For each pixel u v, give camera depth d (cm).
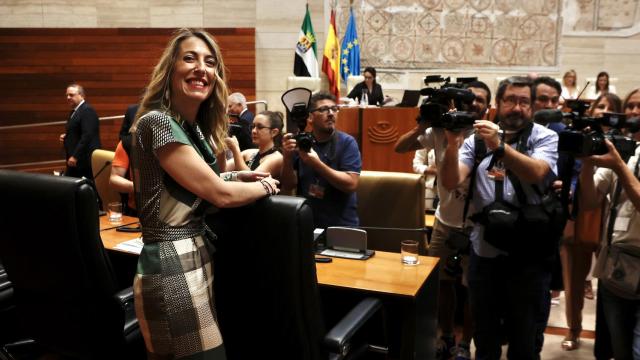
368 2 838
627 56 855
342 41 837
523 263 233
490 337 248
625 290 231
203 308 153
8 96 847
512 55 856
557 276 277
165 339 152
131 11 834
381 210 334
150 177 154
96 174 382
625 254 233
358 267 243
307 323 163
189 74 160
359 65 829
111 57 835
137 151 155
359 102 677
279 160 311
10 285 225
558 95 326
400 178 332
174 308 149
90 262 181
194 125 165
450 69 853
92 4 834
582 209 251
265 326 167
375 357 259
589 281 428
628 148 219
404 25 844
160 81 162
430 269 241
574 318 334
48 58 839
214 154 177
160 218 153
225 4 831
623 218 236
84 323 193
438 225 317
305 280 160
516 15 850
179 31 167
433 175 410
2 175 187
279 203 158
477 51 853
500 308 249
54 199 176
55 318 199
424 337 237
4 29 837
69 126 593
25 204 183
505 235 227
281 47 838
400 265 247
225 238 165
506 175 236
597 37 854
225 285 169
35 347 246
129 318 200
